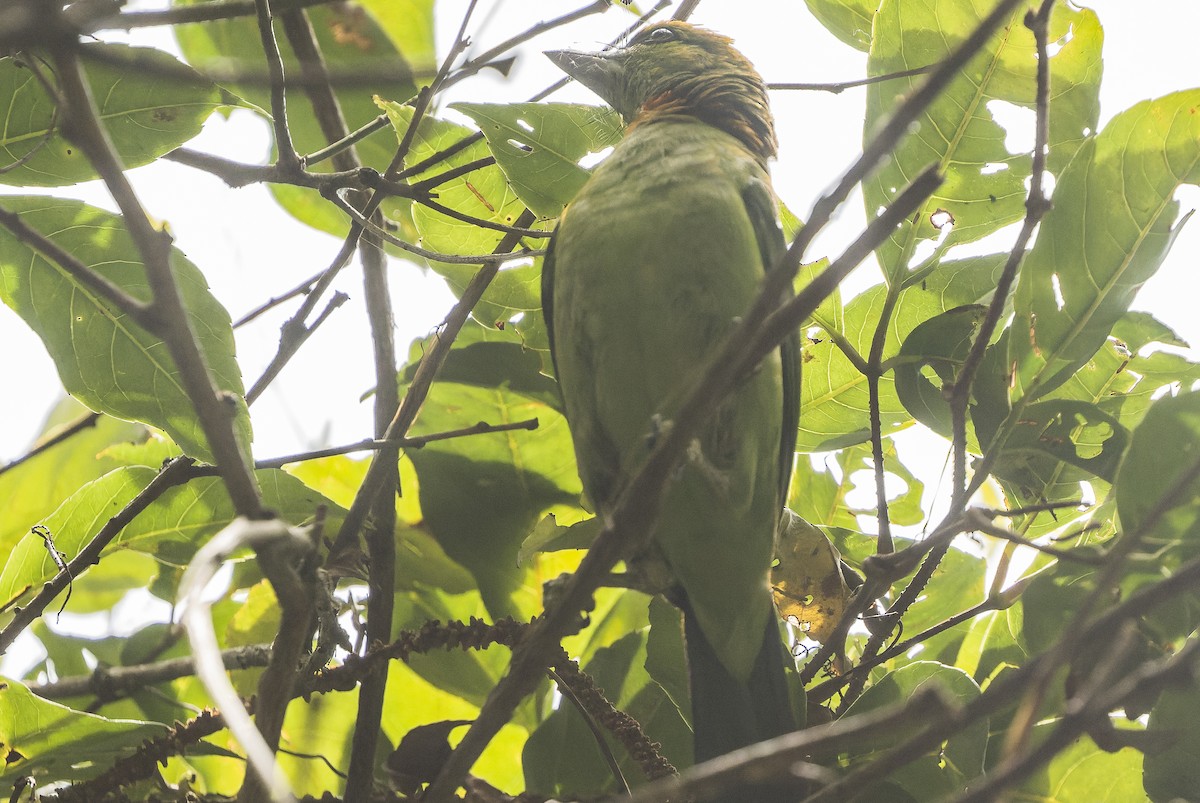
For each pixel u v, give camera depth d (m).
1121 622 3.95
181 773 7.43
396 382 7.20
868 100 7.12
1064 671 6.27
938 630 6.47
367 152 9.12
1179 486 4.03
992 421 6.60
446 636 6.03
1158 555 5.70
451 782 5.05
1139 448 5.77
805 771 4.03
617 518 4.64
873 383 6.87
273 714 4.50
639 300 6.60
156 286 3.78
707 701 6.66
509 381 7.78
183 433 6.33
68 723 6.32
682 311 6.57
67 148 6.20
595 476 7.06
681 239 6.63
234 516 7.28
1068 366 6.46
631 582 6.88
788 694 6.44
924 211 7.11
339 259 6.66
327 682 6.01
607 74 8.64
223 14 5.84
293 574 4.19
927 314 7.52
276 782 3.09
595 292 6.68
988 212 7.11
